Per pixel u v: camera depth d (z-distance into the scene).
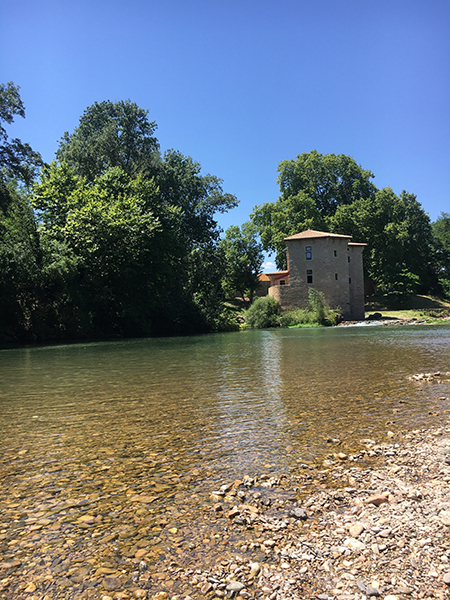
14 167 35.62
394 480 4.61
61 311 31.80
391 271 70.94
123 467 5.14
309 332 37.75
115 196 41.91
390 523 3.69
